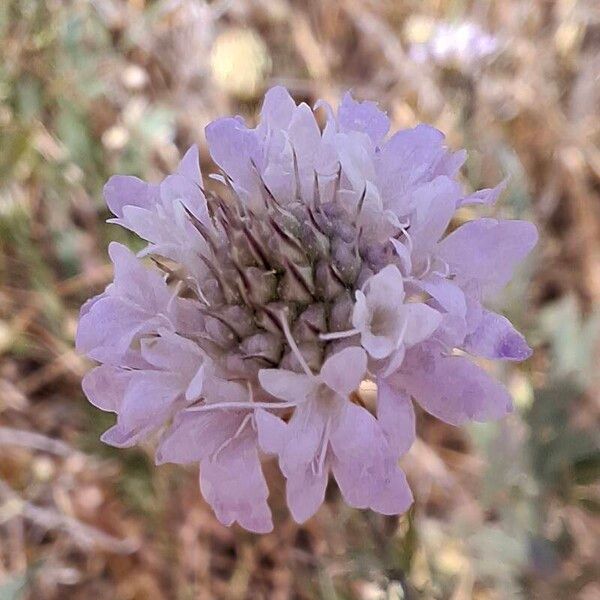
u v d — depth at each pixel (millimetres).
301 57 84
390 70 84
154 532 71
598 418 70
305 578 70
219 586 73
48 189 77
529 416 60
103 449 68
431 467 70
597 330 67
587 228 81
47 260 78
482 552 63
